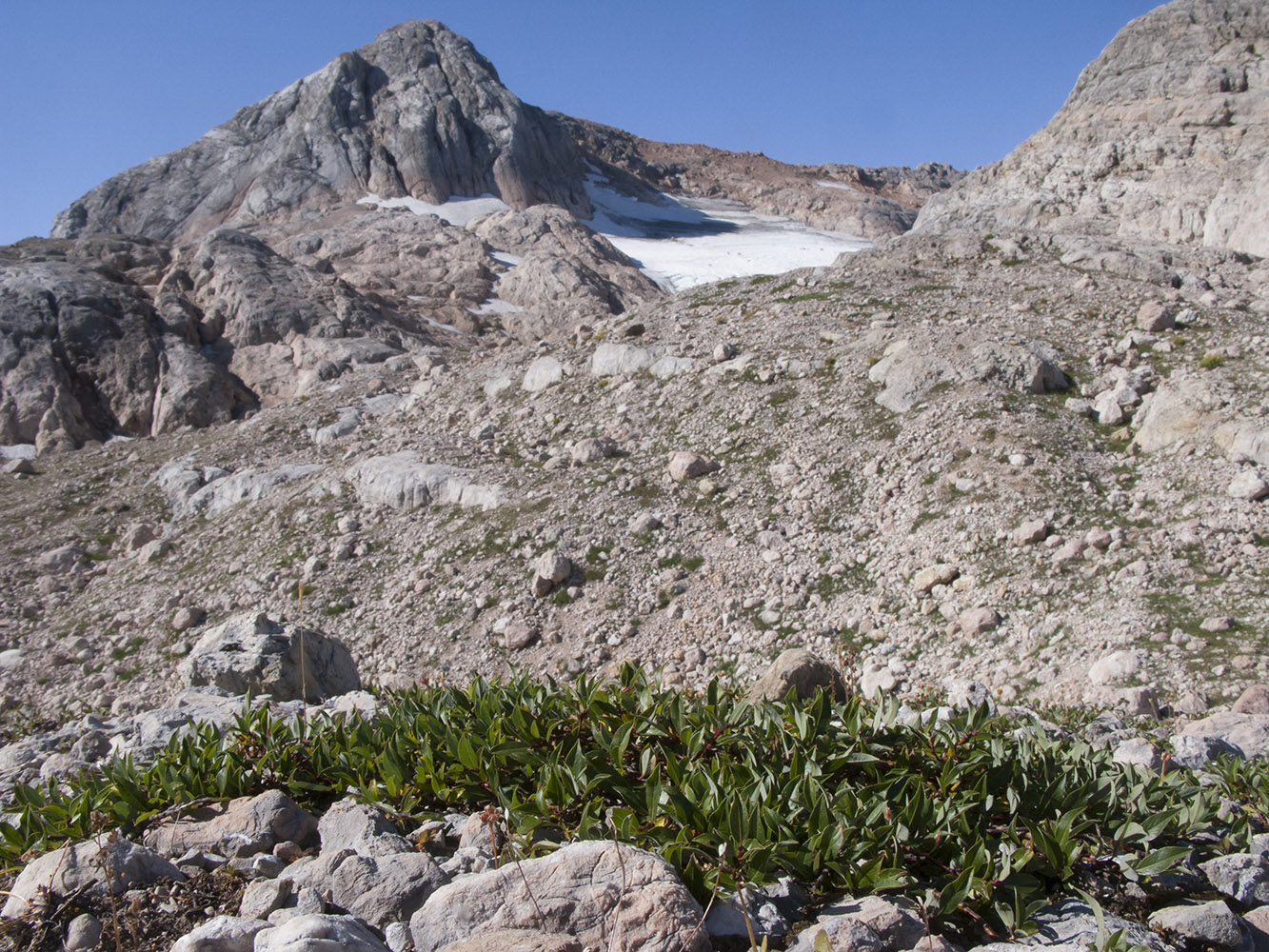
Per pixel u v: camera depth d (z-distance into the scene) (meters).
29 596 24.44
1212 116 38.09
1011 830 4.41
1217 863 4.53
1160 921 3.97
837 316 26.72
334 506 23.95
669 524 19.48
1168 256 30.22
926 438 19.33
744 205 146.62
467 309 67.38
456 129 110.75
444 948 3.49
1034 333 22.98
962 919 3.92
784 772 4.69
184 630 20.77
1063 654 13.43
